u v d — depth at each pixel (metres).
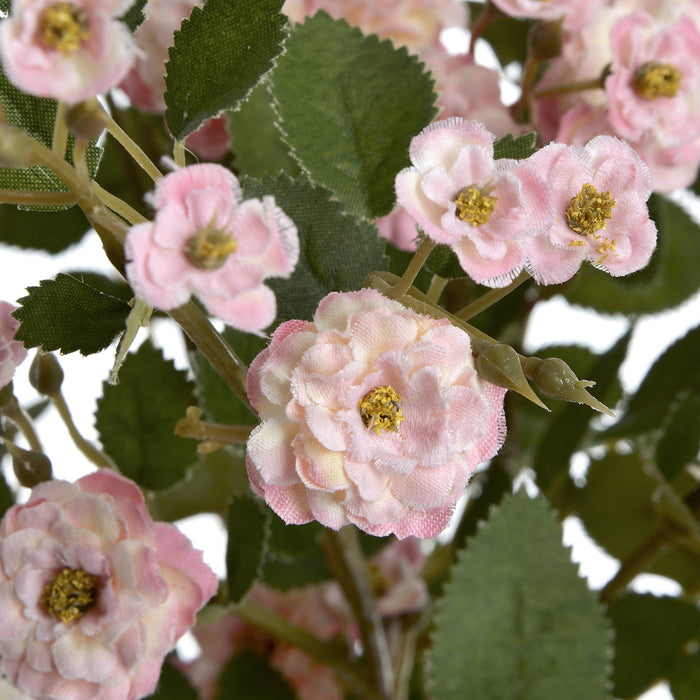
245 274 0.31
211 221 0.31
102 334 0.35
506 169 0.34
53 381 0.39
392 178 0.39
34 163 0.33
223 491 0.46
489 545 0.42
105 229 0.34
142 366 0.42
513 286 0.36
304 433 0.33
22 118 0.35
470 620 0.42
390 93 0.39
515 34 0.52
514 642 0.43
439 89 0.45
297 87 0.39
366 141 0.39
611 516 0.50
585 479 0.50
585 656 0.43
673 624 0.48
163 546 0.36
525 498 0.43
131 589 0.36
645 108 0.44
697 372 0.48
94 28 0.31
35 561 0.36
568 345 0.52
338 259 0.38
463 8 0.46
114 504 0.36
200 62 0.35
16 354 0.37
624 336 0.47
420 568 0.54
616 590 0.48
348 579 0.46
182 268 0.31
